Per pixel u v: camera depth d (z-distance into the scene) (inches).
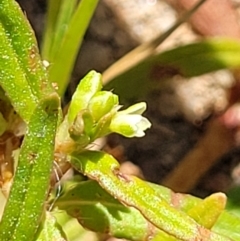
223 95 4.9
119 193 1.8
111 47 5.0
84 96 1.9
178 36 5.0
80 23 2.6
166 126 4.9
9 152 2.0
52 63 2.5
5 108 2.0
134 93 3.4
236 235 2.5
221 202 2.0
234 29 3.9
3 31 1.8
